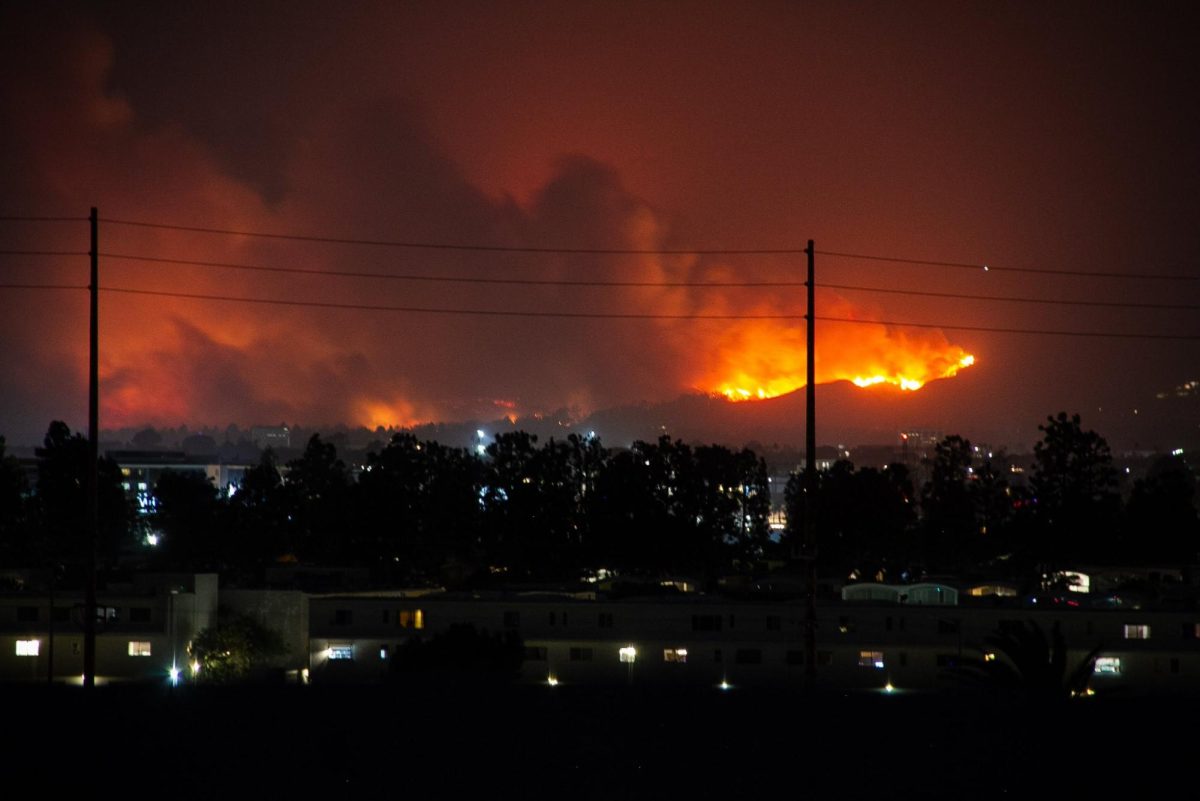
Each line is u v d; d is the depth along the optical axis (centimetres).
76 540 10788
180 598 6488
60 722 1770
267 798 1672
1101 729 1733
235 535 10788
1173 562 10706
